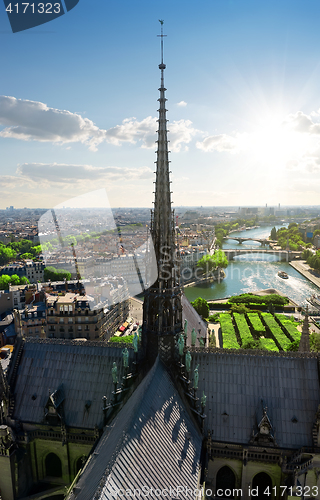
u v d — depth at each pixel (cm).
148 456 3453
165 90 4488
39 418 5378
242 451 4806
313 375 5169
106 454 3544
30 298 16675
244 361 5403
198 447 4419
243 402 5078
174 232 4784
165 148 4562
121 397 5009
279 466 4775
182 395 4853
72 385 5541
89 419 5228
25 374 5753
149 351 5003
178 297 4934
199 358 5500
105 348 5819
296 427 4841
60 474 5522
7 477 5097
